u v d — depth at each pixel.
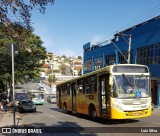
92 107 20.89
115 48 49.78
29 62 36.72
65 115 28.19
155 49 38.66
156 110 33.12
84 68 64.94
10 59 34.41
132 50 44.19
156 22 38.50
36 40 38.44
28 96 59.00
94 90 20.20
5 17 18.06
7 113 31.56
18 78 36.53
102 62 55.12
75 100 25.41
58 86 32.81
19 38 20.70
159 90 37.59
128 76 17.77
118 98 17.33
